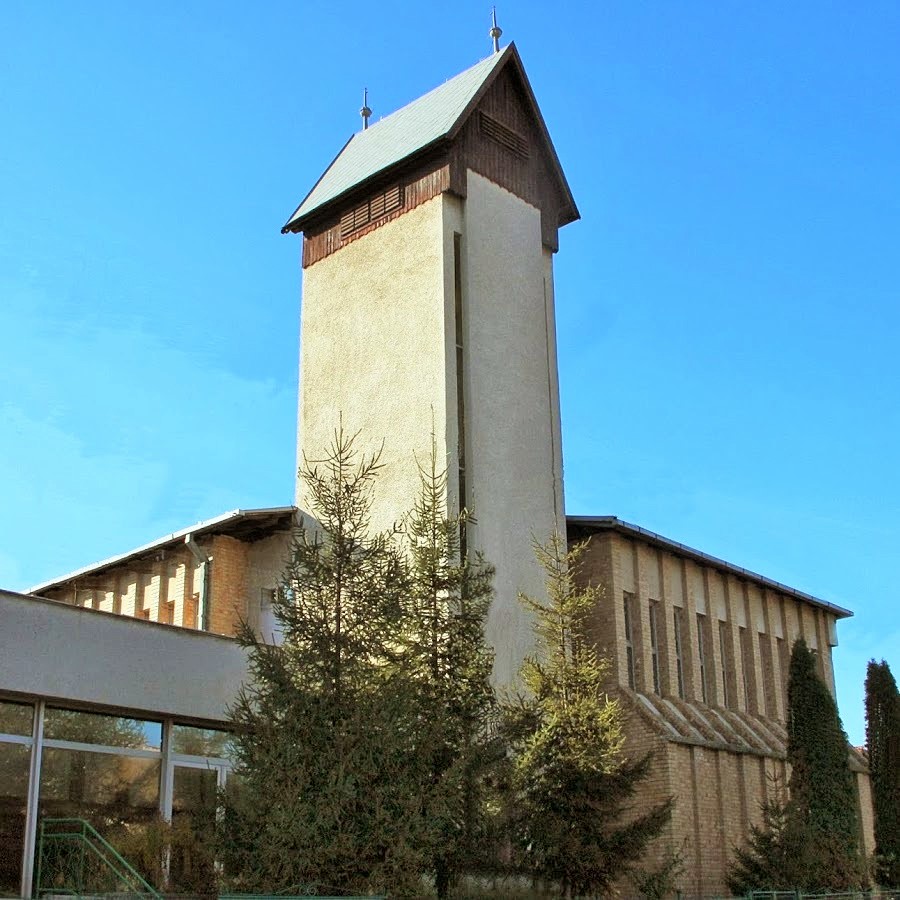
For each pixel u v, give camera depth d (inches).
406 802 582.6
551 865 713.6
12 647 663.1
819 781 1002.1
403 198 1103.6
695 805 1053.2
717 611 1285.7
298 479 1086.4
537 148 1185.4
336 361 1111.6
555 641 794.8
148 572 1163.3
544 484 1067.3
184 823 682.8
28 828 663.1
